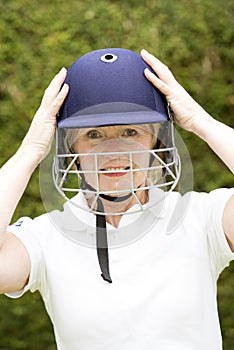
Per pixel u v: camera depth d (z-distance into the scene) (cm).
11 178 248
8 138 504
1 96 507
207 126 252
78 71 252
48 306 256
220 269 255
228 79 514
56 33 505
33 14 507
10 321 507
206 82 511
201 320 244
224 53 511
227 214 243
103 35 504
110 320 243
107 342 243
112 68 250
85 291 246
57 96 251
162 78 256
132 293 244
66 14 507
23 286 250
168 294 244
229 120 517
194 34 509
